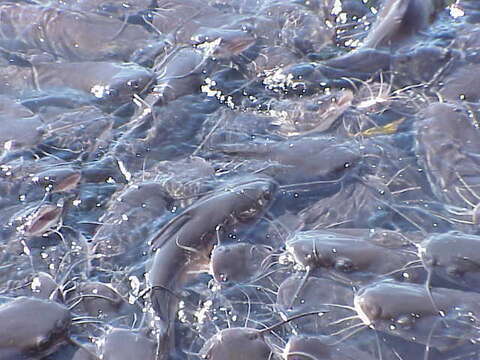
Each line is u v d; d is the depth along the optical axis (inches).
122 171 115.2
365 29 130.1
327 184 112.7
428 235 106.9
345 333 101.3
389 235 106.8
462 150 113.7
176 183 112.4
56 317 100.8
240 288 104.9
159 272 105.1
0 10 134.3
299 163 113.5
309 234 107.0
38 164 115.8
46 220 111.1
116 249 108.0
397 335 100.4
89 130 119.2
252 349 98.4
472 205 109.8
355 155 113.9
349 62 124.3
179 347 101.3
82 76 124.4
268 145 115.5
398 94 121.3
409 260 104.1
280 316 103.0
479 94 120.4
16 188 114.1
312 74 123.3
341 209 110.7
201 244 107.1
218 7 134.9
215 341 99.3
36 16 133.0
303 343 100.0
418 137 116.0
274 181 112.6
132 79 122.3
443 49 125.1
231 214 108.5
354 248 104.7
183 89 122.7
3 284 106.2
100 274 106.5
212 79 124.2
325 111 119.4
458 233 106.3
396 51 125.3
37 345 99.3
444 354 99.6
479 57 124.7
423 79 123.0
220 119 120.0
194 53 126.4
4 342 99.0
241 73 125.1
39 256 108.4
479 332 99.8
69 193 113.4
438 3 131.0
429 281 102.7
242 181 112.0
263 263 106.3
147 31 131.5
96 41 130.0
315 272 104.9
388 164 114.3
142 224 109.3
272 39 129.2
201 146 117.4
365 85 122.6
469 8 131.7
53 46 130.3
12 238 110.0
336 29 130.3
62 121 120.4
